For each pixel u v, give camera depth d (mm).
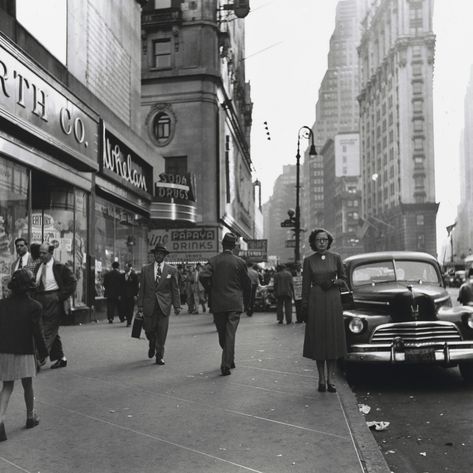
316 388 7266
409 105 126250
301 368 8844
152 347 9727
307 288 7207
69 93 15414
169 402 6477
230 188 46781
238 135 53531
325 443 4895
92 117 17375
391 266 9391
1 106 11594
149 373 8367
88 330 15234
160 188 28016
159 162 28562
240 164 56812
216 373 8375
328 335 7016
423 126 125562
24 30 14000
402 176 125438
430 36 126188
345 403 6395
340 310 7121
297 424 5508
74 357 10039
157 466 4363
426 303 7840
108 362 9445
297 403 6410
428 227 122562
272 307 23688
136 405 6332
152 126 40812
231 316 8344
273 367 8930
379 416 6328
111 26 21453
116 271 17578
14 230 13070
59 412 6023
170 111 40625
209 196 39969
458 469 4559
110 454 4652
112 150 20125
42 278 8836
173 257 39531
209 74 40438
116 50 22078
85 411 6062
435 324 7723
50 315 8789
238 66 58656
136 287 16922
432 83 127000
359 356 7695
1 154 12461
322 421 5605
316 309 7098
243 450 4727
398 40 127875
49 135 13852
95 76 19547
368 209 156500
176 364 9219
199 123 40312
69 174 16281
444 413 6383
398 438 5453
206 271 8383
